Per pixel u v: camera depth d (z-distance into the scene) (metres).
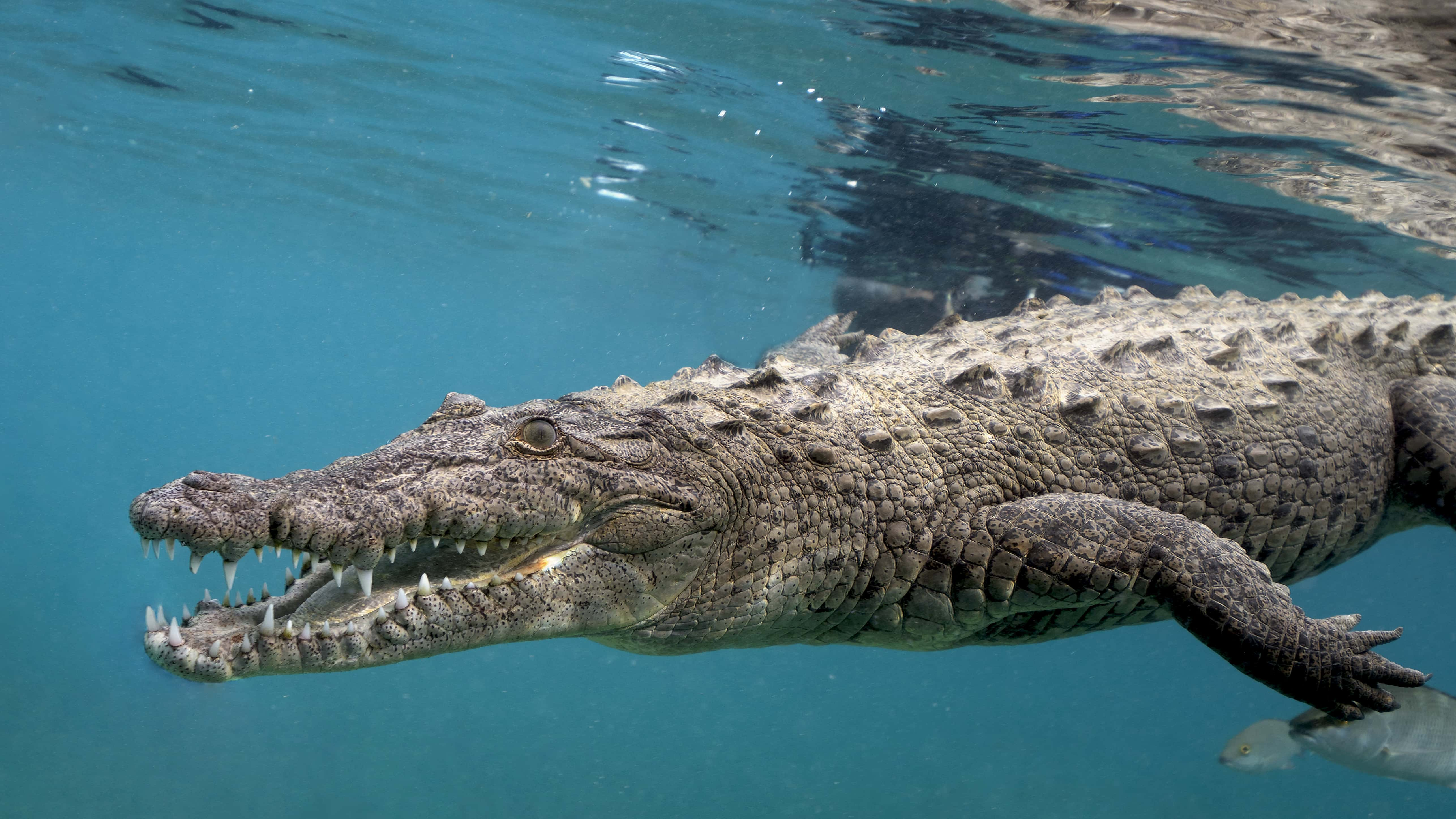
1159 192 10.18
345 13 10.31
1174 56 7.40
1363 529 4.75
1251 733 6.71
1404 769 4.91
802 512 3.52
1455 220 9.70
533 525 2.92
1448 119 7.53
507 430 3.04
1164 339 4.48
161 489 2.52
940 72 8.53
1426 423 4.77
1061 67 7.96
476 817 16.47
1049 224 11.45
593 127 12.45
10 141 20.17
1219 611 3.27
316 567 2.93
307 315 47.78
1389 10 6.04
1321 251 11.41
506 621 2.90
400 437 3.11
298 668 2.53
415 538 2.74
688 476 3.27
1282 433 4.33
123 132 17.19
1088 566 3.44
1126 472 4.00
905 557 3.65
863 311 13.89
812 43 8.59
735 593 3.43
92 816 13.48
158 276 41.34
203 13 11.02
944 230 12.11
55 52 13.55
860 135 10.37
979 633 3.90
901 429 3.76
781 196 12.93
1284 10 6.35
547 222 18.08
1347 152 8.52
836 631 3.82
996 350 4.46
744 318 23.05
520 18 9.67
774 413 3.61
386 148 14.98
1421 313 5.82
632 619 3.25
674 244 17.44
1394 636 3.32
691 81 10.22
